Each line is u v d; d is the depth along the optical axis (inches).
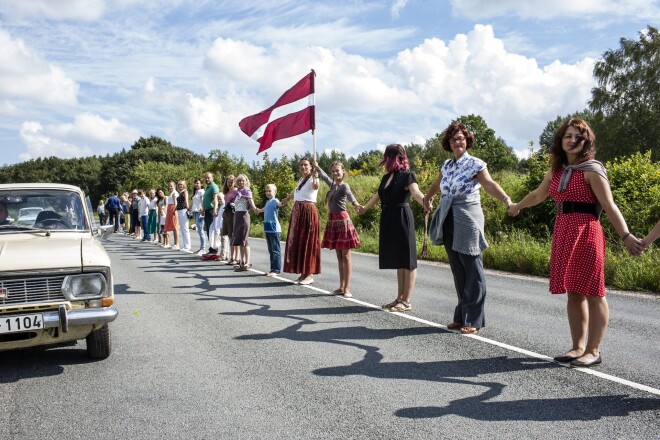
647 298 338.3
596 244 186.1
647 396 163.3
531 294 349.7
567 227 189.3
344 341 226.5
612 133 1926.7
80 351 216.4
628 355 207.0
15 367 196.1
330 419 147.5
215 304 307.6
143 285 378.0
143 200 837.8
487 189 228.1
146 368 192.7
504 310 294.2
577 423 144.2
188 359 202.7
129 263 515.5
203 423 145.6
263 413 151.9
